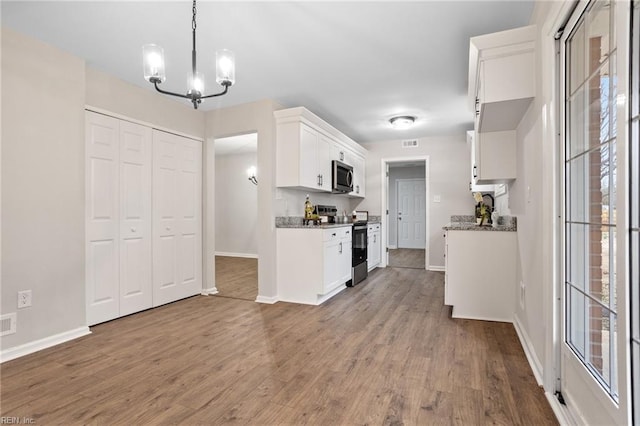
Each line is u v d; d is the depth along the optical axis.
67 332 2.61
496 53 2.08
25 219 2.39
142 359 2.25
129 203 3.29
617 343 1.07
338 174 4.75
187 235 3.96
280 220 3.95
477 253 3.08
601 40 1.26
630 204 1.01
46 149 2.51
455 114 4.43
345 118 4.63
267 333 2.75
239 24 2.31
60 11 2.14
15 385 1.90
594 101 1.34
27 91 2.40
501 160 2.78
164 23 2.29
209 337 2.66
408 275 5.30
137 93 3.37
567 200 1.62
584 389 1.40
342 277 4.18
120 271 3.20
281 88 3.50
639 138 0.98
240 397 1.77
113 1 2.04
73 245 2.68
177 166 3.83
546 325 1.76
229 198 7.70
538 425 1.52
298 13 2.19
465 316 3.12
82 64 2.76
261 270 3.79
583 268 1.47
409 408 1.66
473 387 1.86
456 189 5.63
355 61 2.89
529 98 2.02
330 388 1.86
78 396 1.78
